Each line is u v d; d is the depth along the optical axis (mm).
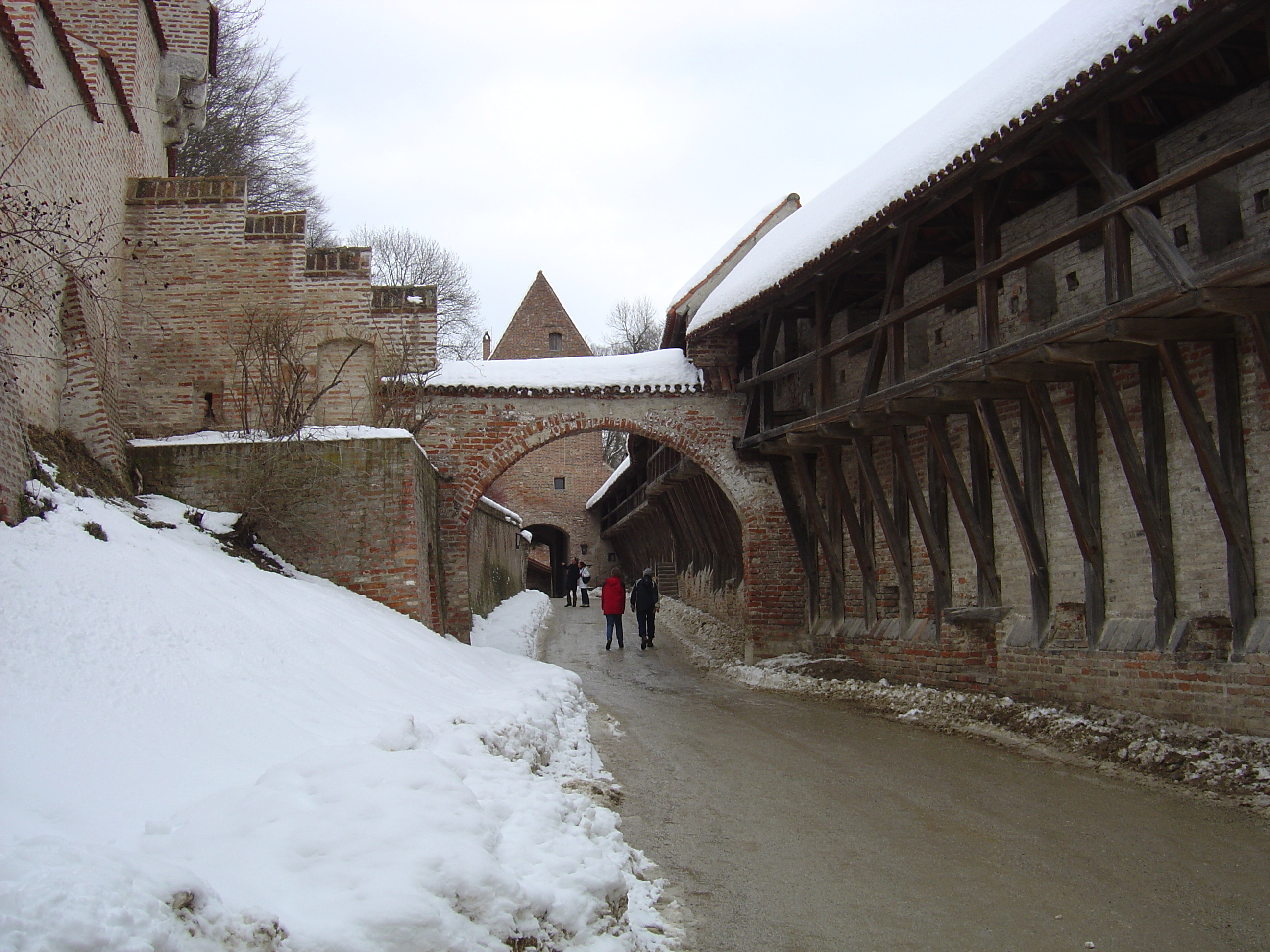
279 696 6531
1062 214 11914
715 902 5777
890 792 8516
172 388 15469
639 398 18750
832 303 15133
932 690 13703
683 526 29453
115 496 11492
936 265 14430
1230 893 5914
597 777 8719
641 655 21547
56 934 2742
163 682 5875
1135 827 7320
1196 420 9203
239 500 13148
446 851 4098
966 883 6117
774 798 8297
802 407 18234
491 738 7355
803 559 18344
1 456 7562
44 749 4477
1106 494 11102
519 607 28859
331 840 4062
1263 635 8945
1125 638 10555
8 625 5773
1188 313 9047
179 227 15758
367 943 3477
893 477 15797
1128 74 8875
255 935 3291
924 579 14992
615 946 4555
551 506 45219
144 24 16062
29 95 10523
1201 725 9430
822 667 16328
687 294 20625
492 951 3844
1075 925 5434
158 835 3939
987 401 12117
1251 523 9211
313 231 30922
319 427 14328
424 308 16562
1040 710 11391
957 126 11289
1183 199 10148
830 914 5586
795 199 21344
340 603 11320
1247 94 9508
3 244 9422
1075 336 9703
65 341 12062
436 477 17453
